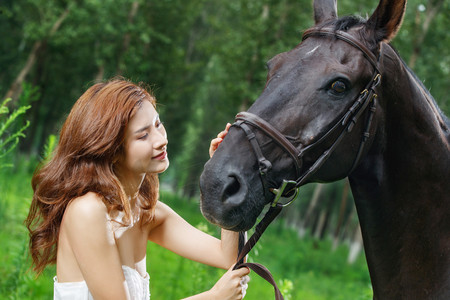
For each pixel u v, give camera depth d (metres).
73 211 1.69
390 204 2.14
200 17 23.56
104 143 1.70
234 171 1.79
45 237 1.79
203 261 2.09
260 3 16.66
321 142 1.88
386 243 2.16
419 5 13.57
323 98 1.88
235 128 1.89
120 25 15.72
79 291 1.72
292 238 18.44
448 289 2.01
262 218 2.04
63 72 19.56
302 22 16.48
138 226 1.96
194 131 27.23
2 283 3.95
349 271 14.09
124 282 1.72
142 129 1.76
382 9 2.01
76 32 15.86
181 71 18.78
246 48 16.42
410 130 2.10
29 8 16.72
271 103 1.89
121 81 1.81
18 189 7.11
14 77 20.09
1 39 19.14
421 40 13.29
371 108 1.97
